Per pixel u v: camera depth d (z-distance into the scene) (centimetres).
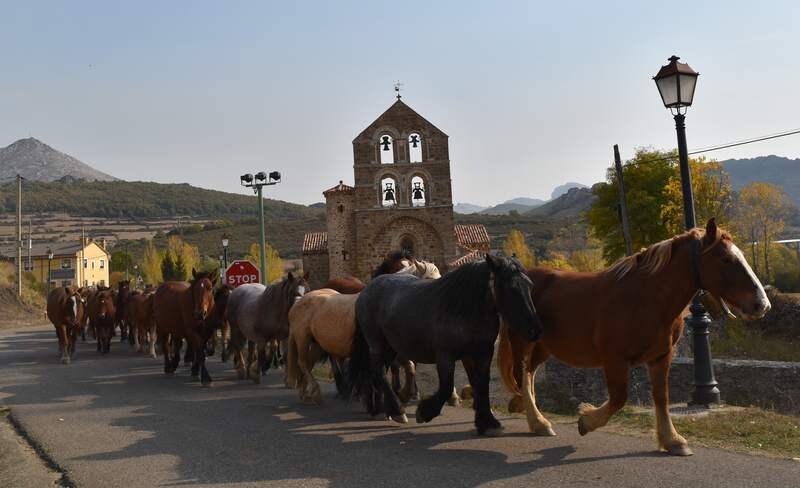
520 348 824
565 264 7131
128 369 1703
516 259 766
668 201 5259
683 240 695
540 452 716
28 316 4856
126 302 2466
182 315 1444
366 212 4725
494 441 775
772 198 6669
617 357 709
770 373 1492
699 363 1002
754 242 6544
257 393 1247
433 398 811
